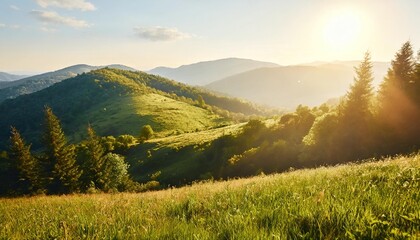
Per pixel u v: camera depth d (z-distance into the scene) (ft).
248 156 181.16
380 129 139.54
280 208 12.09
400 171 16.37
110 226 12.97
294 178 22.31
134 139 411.13
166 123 589.32
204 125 620.49
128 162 315.78
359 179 16.30
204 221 12.61
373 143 139.03
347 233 8.34
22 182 248.93
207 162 238.68
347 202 10.73
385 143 135.95
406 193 11.51
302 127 203.92
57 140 229.04
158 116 627.46
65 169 226.58
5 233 14.49
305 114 212.23
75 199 35.81
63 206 26.71
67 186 223.30
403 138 133.90
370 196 11.53
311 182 18.61
